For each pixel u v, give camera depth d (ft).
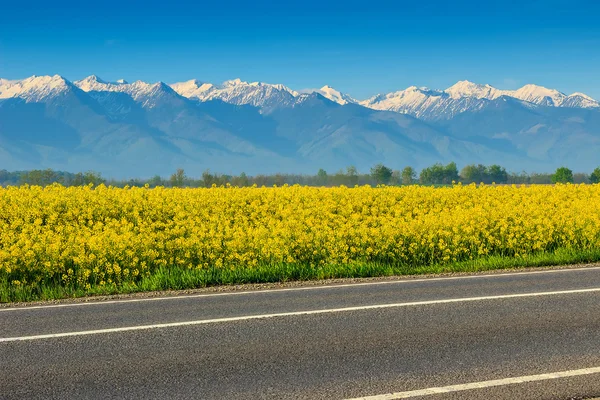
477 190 83.05
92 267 40.01
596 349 22.00
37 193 73.36
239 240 44.86
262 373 19.93
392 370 20.11
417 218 62.85
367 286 34.55
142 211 66.33
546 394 18.19
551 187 86.53
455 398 17.93
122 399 17.98
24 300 34.14
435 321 25.89
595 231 49.39
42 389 18.71
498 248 50.26
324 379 19.39
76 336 24.17
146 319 26.91
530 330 24.39
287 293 32.83
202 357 21.47
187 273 39.04
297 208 67.72
